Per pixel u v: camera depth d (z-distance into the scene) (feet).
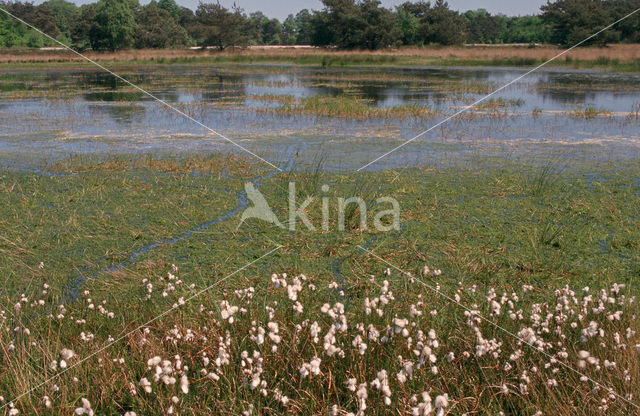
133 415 8.16
